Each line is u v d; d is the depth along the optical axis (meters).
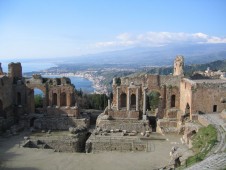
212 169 43.19
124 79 94.31
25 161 64.56
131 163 63.62
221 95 83.19
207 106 83.25
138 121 87.06
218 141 59.53
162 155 67.62
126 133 83.19
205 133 67.31
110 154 70.44
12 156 67.31
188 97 85.44
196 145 63.66
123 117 89.25
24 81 95.56
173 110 91.50
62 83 94.94
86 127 87.81
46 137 79.69
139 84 93.69
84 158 67.56
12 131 84.00
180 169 50.84
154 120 96.75
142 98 92.38
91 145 75.00
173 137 80.31
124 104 95.50
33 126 90.81
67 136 80.25
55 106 93.75
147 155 68.00
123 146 74.31
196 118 81.81
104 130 84.56
